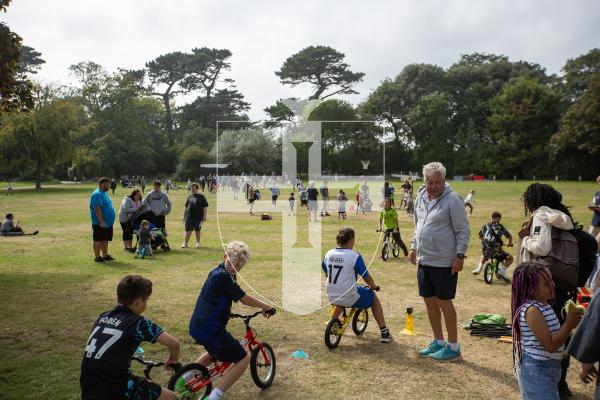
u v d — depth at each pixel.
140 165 82.44
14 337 6.94
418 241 6.39
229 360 4.92
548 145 75.81
